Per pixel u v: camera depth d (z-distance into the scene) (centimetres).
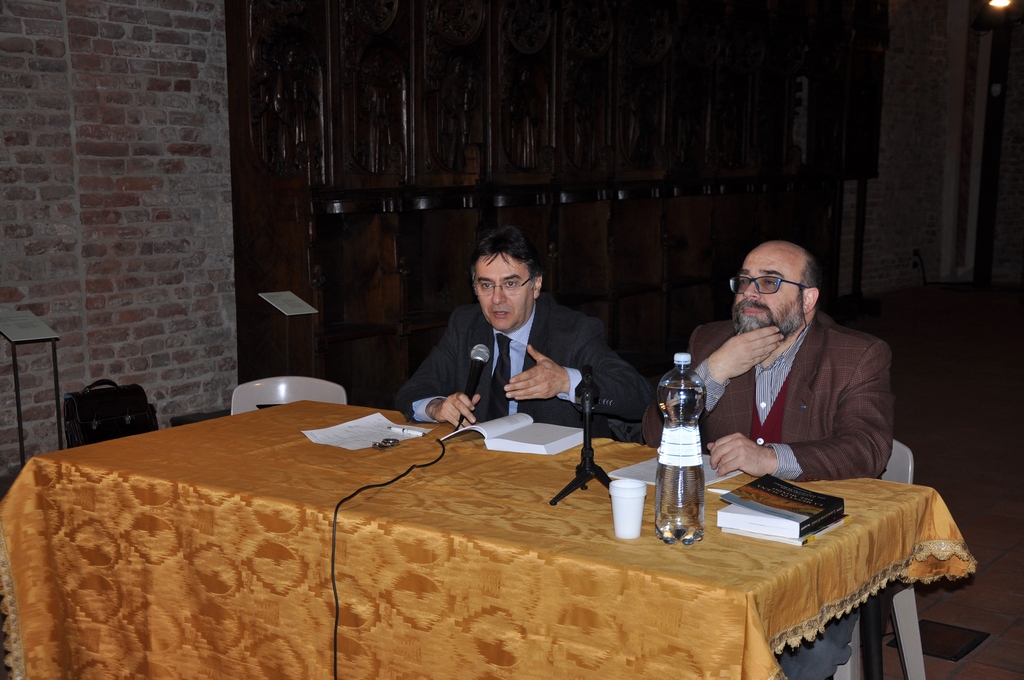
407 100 622
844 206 1277
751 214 917
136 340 558
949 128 1470
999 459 595
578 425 336
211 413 575
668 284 799
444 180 636
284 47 572
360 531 224
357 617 227
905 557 230
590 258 750
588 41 725
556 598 199
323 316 568
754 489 225
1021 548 445
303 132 579
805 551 199
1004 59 1352
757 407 294
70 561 279
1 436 509
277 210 566
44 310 520
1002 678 322
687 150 842
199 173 577
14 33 495
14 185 502
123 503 266
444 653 215
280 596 240
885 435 268
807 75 955
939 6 1410
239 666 249
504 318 324
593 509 229
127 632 270
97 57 527
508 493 242
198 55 570
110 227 541
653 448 286
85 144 525
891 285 1408
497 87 660
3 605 282
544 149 690
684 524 205
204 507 250
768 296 282
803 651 246
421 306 682
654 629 187
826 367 283
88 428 447
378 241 613
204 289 585
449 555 212
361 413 343
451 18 629
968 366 892
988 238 1401
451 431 309
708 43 834
